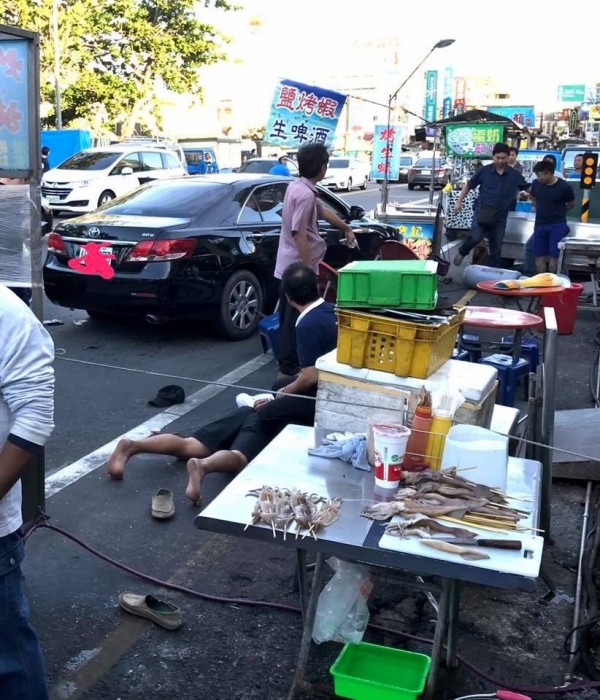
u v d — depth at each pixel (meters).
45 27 30.16
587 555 3.61
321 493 2.78
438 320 3.06
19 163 3.34
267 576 3.69
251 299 7.89
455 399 2.93
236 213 7.82
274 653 3.14
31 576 3.63
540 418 4.06
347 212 9.31
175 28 34.22
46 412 2.09
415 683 2.75
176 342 7.73
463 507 2.57
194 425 5.54
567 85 56.12
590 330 8.47
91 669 3.03
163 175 21.67
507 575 2.29
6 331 2.04
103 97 33.06
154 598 3.36
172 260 7.13
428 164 33.22
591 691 2.93
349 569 2.89
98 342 7.67
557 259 9.94
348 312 3.11
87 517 4.21
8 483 2.07
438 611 2.67
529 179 16.11
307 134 10.84
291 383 4.84
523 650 3.17
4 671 2.18
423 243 11.54
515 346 5.52
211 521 2.56
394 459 2.76
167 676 3.00
